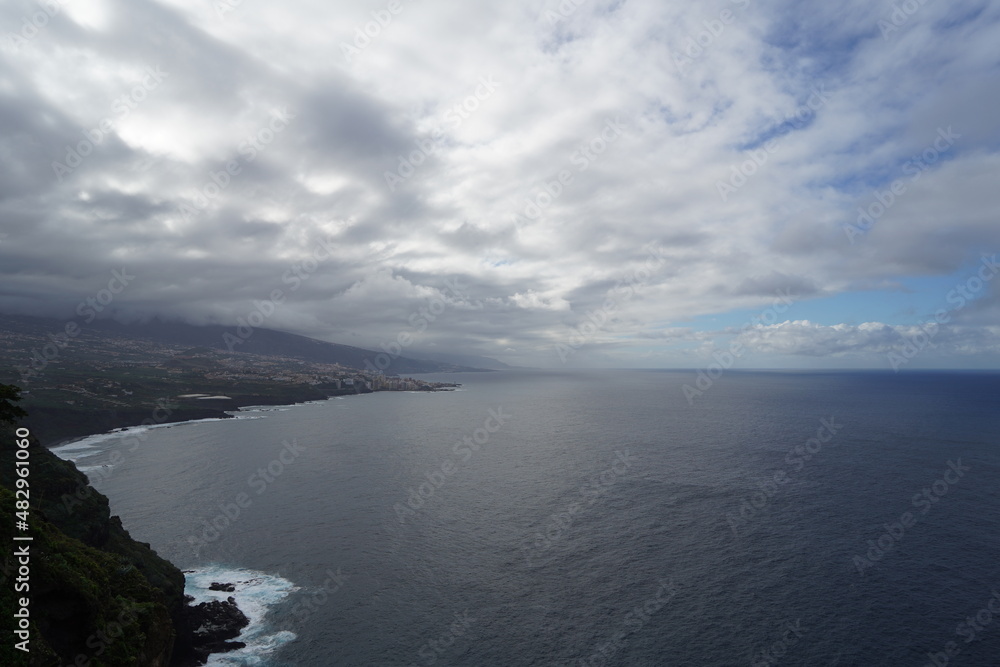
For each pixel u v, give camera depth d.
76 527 44.75
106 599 35.06
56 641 29.11
